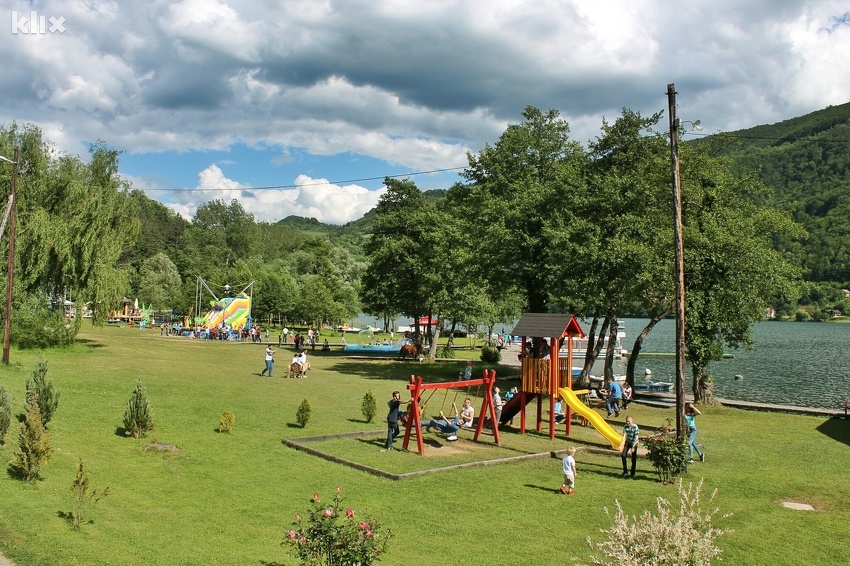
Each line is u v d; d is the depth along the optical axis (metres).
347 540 10.20
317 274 130.00
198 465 19.02
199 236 166.88
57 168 40.50
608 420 31.91
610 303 36.47
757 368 73.31
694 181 36.47
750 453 24.48
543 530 15.07
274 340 80.75
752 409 36.31
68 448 18.84
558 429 29.11
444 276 55.38
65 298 41.81
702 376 37.62
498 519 15.80
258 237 184.75
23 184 38.28
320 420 27.30
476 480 19.55
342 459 20.80
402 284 59.62
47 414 20.70
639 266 34.25
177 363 41.59
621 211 37.56
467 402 28.62
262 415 27.09
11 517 12.42
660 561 9.38
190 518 14.35
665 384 46.66
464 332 109.19
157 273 118.06
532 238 39.91
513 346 89.38
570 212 37.91
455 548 13.67
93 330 70.00
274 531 13.98
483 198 44.28
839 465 22.44
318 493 17.27
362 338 91.06
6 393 17.77
